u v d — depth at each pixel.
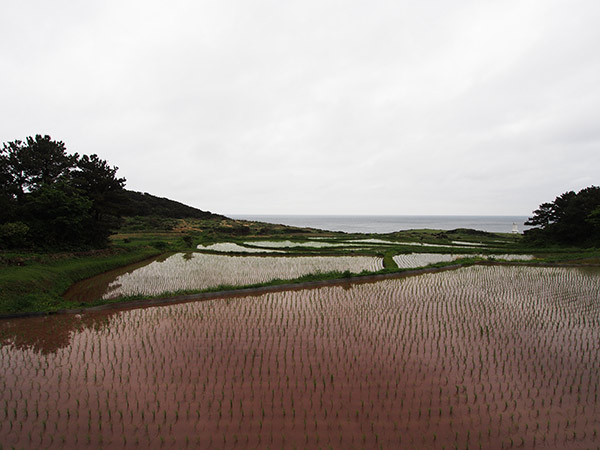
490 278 17.38
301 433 5.12
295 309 11.71
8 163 23.66
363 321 10.35
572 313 11.12
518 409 5.76
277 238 44.09
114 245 28.09
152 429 5.21
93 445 4.88
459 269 20.30
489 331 9.45
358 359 7.66
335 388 6.39
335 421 5.40
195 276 19.16
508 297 13.34
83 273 18.81
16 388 6.43
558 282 16.23
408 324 10.05
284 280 15.92
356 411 5.66
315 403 5.89
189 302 12.76
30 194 23.52
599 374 6.98
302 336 9.08
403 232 59.34
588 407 5.83
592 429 5.27
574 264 21.44
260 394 6.18
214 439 4.99
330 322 10.26
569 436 5.11
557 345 8.45
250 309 11.73
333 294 13.95
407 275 18.45
